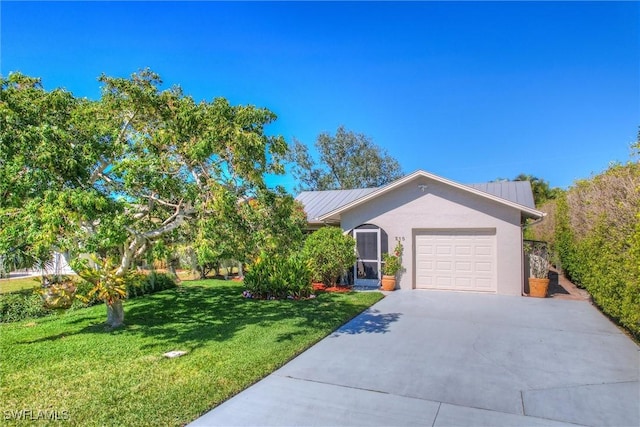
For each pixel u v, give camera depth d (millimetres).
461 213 13695
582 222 12758
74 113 7445
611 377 5684
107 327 8547
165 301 11789
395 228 14531
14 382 5355
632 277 6902
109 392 4992
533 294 12633
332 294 13023
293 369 5992
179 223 8062
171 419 4273
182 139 7203
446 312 10266
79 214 6320
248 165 7297
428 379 5598
